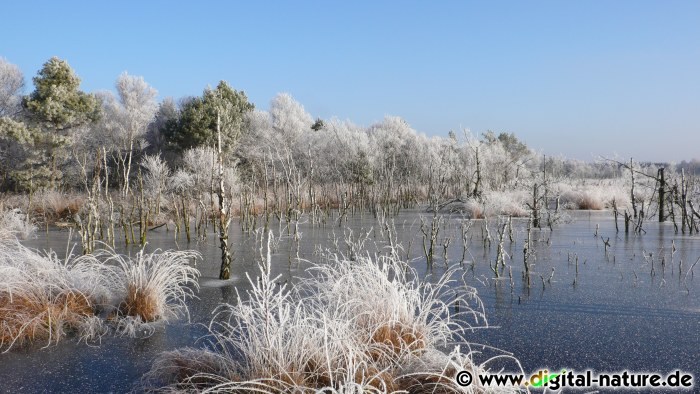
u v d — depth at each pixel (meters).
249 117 31.22
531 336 4.85
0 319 4.95
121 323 5.27
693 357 4.27
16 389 3.85
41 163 22.45
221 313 5.74
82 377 4.05
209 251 10.18
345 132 27.81
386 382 3.56
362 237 11.90
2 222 13.19
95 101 24.27
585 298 6.13
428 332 4.55
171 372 3.92
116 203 15.27
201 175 16.34
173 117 29.95
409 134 33.94
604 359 4.27
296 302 5.88
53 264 6.02
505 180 24.55
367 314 4.46
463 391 3.39
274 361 3.56
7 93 29.28
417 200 23.02
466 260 8.77
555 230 12.77
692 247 9.80
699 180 18.58
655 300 5.98
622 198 19.47
